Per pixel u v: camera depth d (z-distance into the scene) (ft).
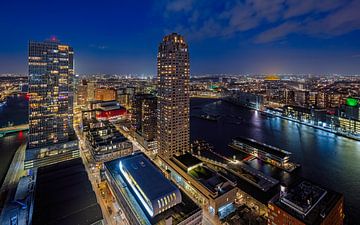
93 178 433.48
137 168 341.21
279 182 383.04
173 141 458.91
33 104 491.31
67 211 271.49
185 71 464.65
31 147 490.49
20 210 319.88
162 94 469.57
